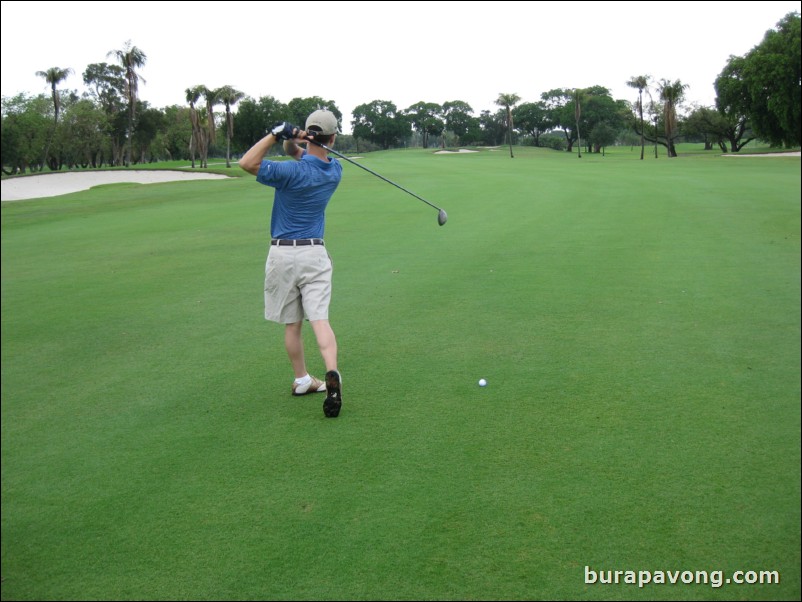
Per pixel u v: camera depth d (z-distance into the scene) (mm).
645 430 4082
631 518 3158
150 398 4859
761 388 4711
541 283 8141
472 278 8516
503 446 3910
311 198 4527
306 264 4555
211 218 16875
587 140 100000
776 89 55844
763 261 9148
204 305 7652
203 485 3566
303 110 107500
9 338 6547
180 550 3014
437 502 3330
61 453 4000
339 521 3193
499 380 4977
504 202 17250
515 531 3080
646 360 5340
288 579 2799
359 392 4824
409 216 15125
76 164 80938
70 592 2760
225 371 5402
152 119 85688
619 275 8477
